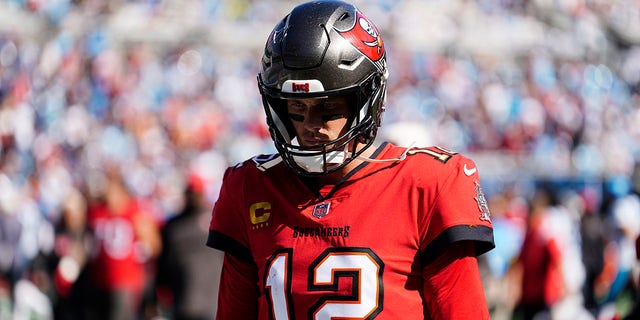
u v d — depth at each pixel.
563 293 30.39
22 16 87.25
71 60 81.75
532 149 78.19
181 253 26.09
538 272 29.62
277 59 9.21
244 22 95.12
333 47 9.08
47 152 62.44
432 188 9.13
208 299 25.98
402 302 8.98
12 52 81.88
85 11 90.12
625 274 25.23
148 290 30.81
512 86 92.00
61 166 59.66
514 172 48.19
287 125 9.49
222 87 82.19
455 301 9.05
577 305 30.77
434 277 9.09
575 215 41.00
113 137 64.56
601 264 32.41
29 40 84.00
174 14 93.62
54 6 88.75
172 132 69.00
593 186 44.97
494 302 30.97
